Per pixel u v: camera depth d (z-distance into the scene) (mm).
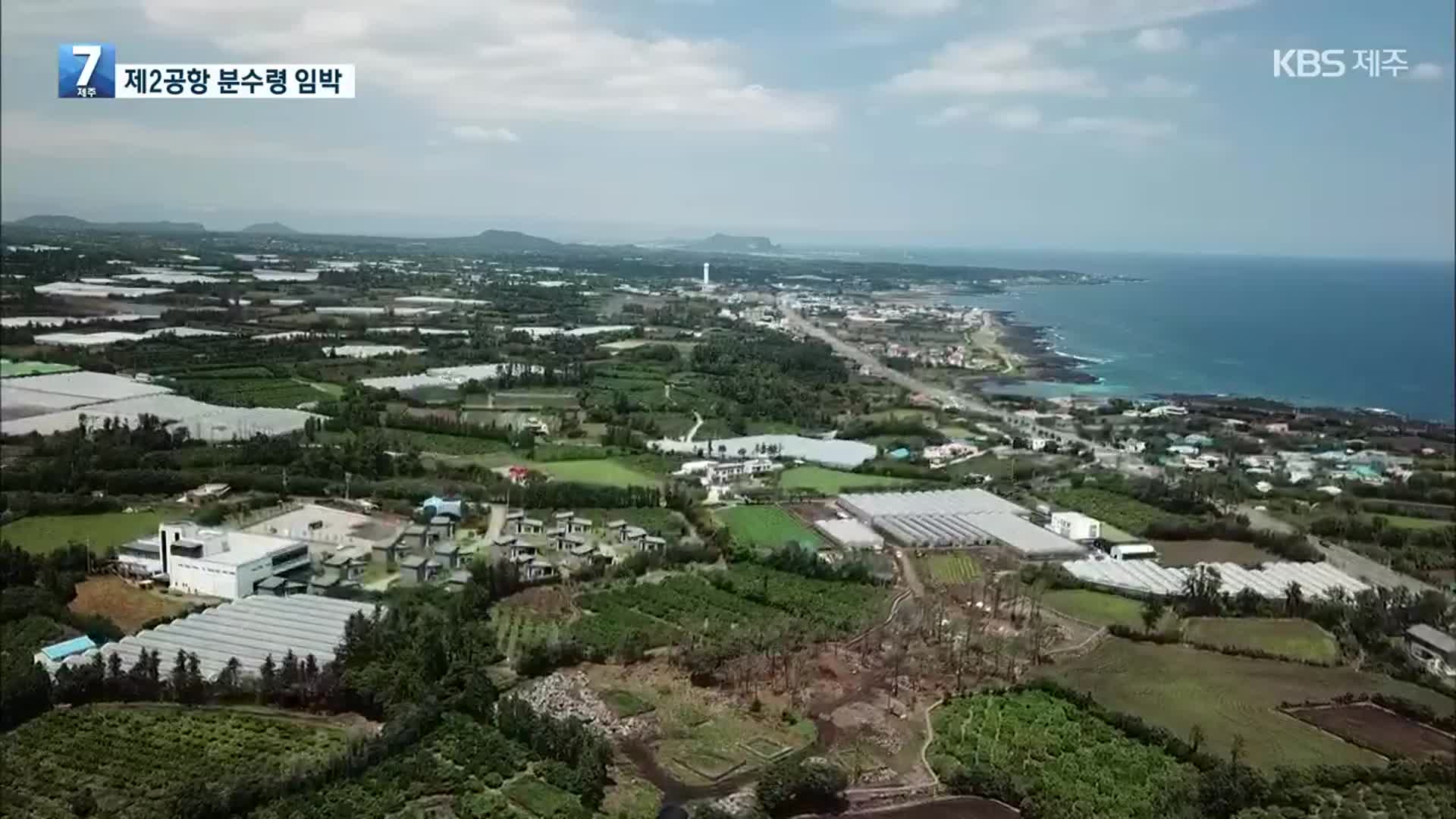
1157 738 124312
